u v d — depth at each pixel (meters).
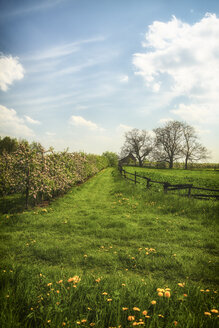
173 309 2.39
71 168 16.33
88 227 7.39
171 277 4.04
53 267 4.44
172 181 24.34
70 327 2.02
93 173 29.64
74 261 4.77
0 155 12.88
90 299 2.52
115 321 2.17
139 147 69.56
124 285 3.03
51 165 12.17
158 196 11.10
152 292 2.90
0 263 3.98
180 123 59.19
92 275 3.72
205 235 6.44
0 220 7.94
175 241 6.11
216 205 8.79
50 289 2.75
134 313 2.28
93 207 10.64
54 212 9.48
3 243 5.79
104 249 5.50
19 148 10.32
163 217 8.48
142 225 7.62
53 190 12.99
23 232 6.84
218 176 34.88
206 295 2.76
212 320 2.12
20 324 2.05
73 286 2.72
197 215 8.45
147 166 70.50
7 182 12.11
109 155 71.12
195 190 14.98
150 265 4.54
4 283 2.82
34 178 10.07
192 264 4.53
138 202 11.02
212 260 4.73
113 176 28.50
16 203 10.81
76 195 14.07
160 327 2.03
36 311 2.26
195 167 64.12
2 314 2.05
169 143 59.44
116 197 13.01
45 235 6.57
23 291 2.62
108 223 7.68
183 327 2.01
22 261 4.72
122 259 4.87
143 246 5.75
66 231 7.01
